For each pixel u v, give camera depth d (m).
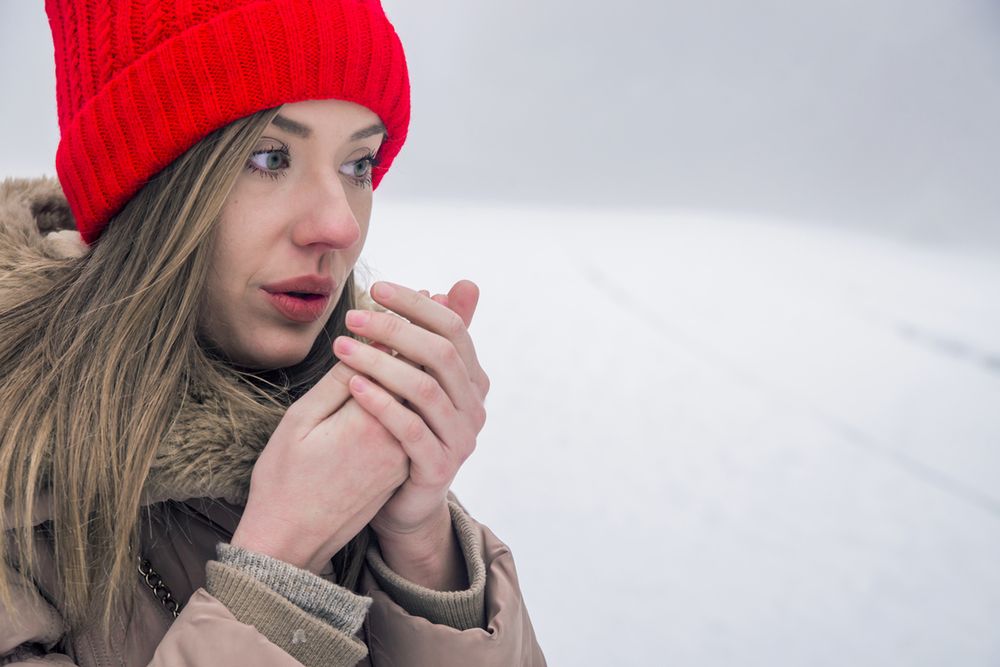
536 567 2.79
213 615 0.60
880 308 8.32
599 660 2.30
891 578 2.92
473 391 0.72
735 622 2.55
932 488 3.79
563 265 9.96
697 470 3.78
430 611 0.77
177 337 0.71
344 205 0.73
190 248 0.70
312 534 0.66
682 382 5.28
